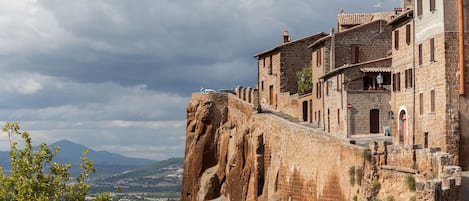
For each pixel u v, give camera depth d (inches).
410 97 3777.1
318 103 4955.7
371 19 5595.5
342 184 3560.5
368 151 3272.6
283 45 5659.5
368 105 4365.2
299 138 4293.8
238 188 5398.6
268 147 4928.6
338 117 4512.8
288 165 4461.1
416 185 2738.7
